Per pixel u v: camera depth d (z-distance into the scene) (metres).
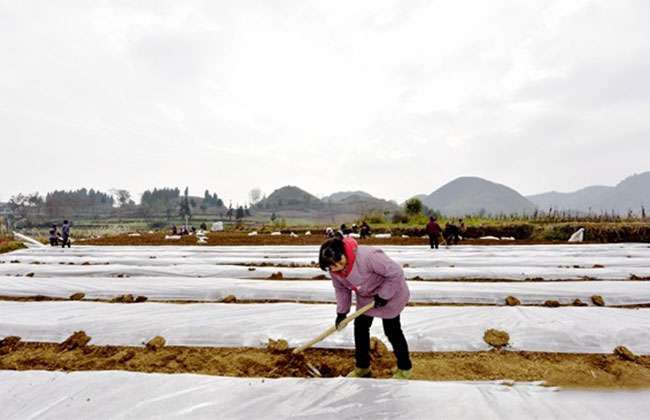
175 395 2.74
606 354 3.73
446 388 2.82
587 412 2.54
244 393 2.77
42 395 2.74
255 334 4.12
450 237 17.38
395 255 12.43
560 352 3.79
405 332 4.12
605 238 19.30
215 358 3.75
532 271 8.28
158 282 6.52
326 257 2.97
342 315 3.31
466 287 6.06
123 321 4.39
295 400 2.68
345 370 3.54
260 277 8.38
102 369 3.57
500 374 3.39
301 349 3.32
